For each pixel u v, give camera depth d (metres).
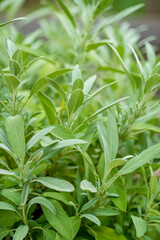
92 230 0.71
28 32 1.82
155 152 0.66
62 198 0.69
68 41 1.33
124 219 0.79
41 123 0.82
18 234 0.63
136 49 1.04
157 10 3.24
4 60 0.96
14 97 0.69
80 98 0.66
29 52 0.89
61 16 0.98
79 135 0.73
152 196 0.71
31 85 1.05
